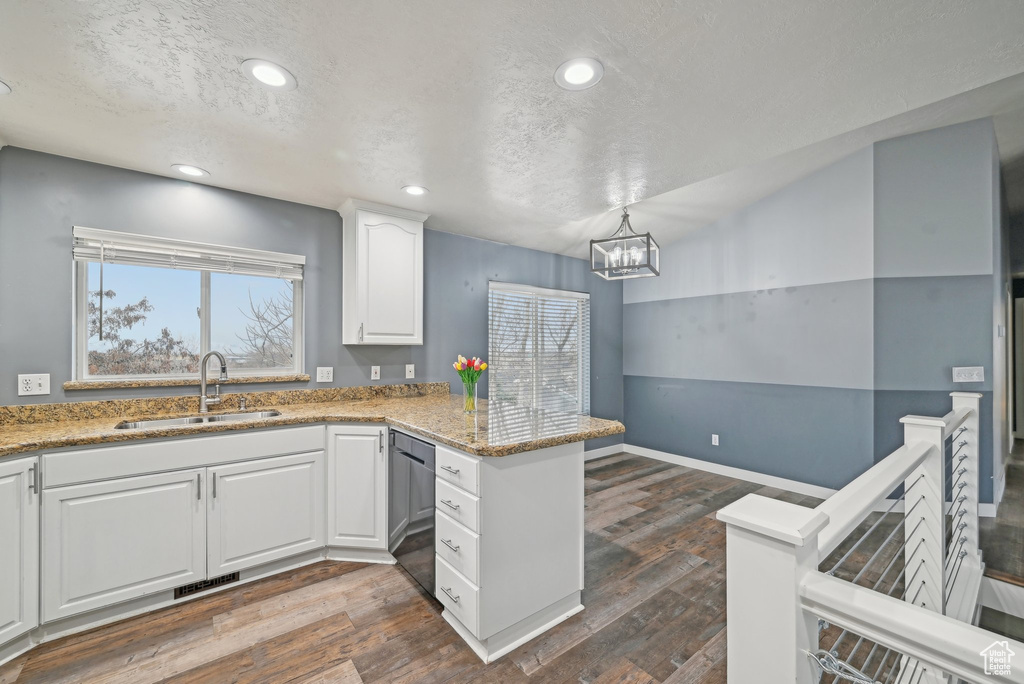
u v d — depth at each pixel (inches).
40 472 71.6
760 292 159.5
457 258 151.1
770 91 70.2
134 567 78.9
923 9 53.3
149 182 100.2
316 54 60.9
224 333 110.6
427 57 61.8
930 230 126.9
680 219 166.4
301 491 96.5
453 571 75.0
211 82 67.0
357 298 118.0
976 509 93.5
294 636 74.5
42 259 89.4
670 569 98.0
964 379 123.1
